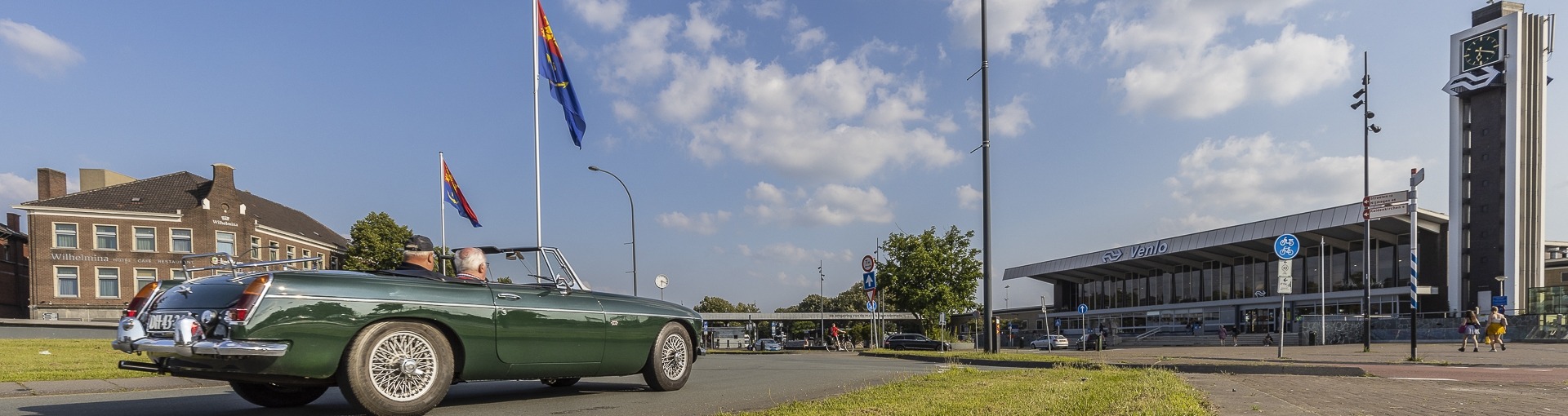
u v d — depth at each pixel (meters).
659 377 7.65
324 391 6.61
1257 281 58.47
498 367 6.21
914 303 38.88
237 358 4.96
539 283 6.91
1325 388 8.15
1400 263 48.69
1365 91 27.92
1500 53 47.81
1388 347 26.52
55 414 5.82
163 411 6.04
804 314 78.81
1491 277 47.03
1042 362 14.72
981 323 69.12
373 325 5.47
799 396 7.20
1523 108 48.06
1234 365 12.41
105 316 46.06
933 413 5.28
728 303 121.75
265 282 5.06
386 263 55.81
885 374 10.48
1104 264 69.12
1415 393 7.64
